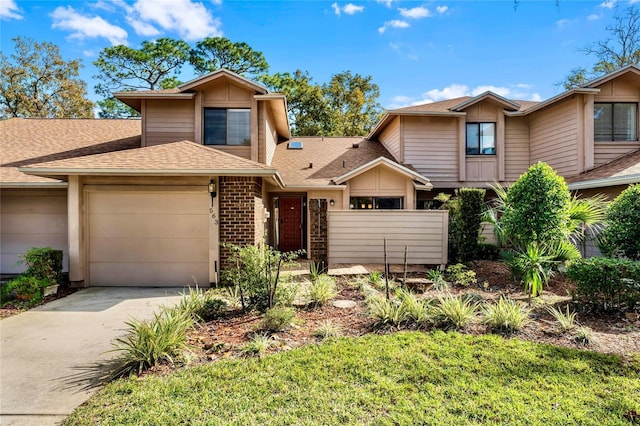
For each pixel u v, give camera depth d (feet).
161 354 13.70
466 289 24.61
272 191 44.45
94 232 29.07
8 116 85.71
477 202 31.12
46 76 89.04
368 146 55.52
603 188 35.04
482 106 48.11
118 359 14.71
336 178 41.93
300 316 19.12
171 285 29.09
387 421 9.91
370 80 106.42
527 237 25.25
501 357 13.74
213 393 11.46
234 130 40.37
